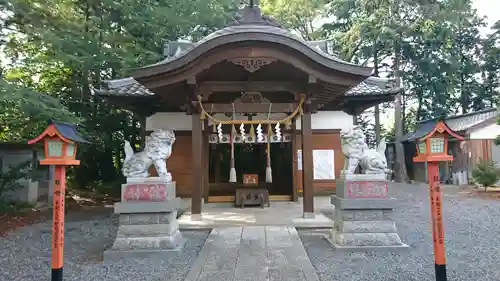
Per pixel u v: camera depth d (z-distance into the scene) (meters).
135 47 12.16
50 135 4.43
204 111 9.07
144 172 6.73
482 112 22.81
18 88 8.05
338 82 8.20
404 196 15.76
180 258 6.25
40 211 12.66
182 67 7.95
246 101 9.16
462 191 17.27
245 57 7.89
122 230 6.48
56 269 4.38
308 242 7.24
